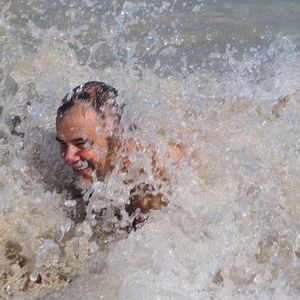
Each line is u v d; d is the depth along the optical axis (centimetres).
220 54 506
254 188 343
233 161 350
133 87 423
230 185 340
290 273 314
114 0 573
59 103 402
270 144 371
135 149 327
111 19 546
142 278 305
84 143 320
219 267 315
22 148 377
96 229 333
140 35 529
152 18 558
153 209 329
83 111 319
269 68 481
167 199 328
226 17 576
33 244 325
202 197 333
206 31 545
